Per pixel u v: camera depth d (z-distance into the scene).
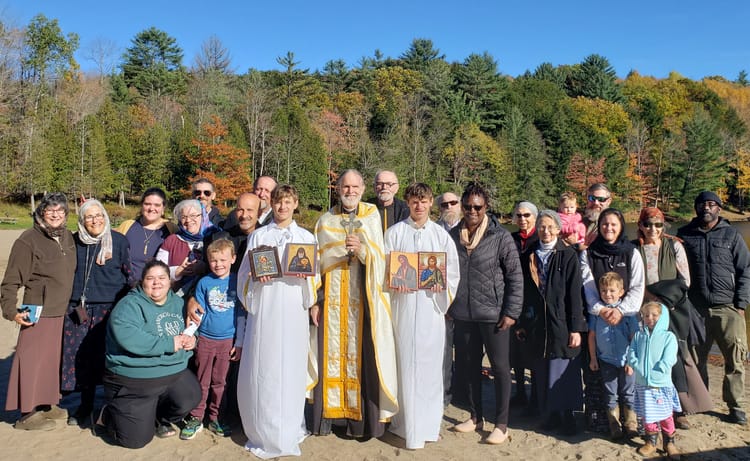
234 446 4.97
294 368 4.81
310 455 4.79
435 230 5.12
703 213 5.79
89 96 55.12
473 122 65.94
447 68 78.12
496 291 5.11
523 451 4.96
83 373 5.27
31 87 46.56
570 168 58.81
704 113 81.31
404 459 4.75
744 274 5.64
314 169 47.41
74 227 29.98
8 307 5.02
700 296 5.76
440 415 5.10
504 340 5.12
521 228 5.80
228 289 5.19
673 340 4.81
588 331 5.23
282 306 4.79
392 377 4.97
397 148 52.12
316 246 4.71
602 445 5.05
